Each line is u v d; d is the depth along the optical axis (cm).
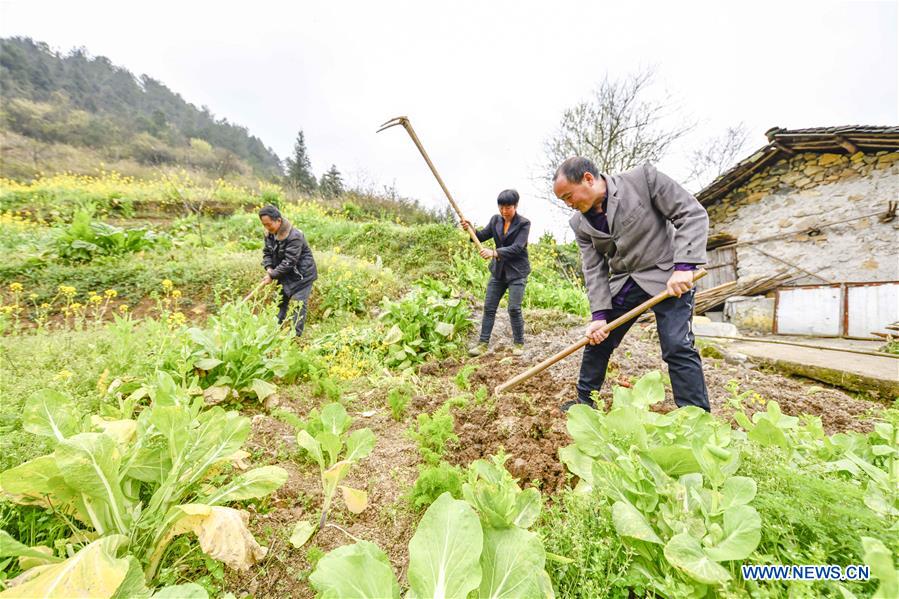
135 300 591
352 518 164
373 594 89
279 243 474
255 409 261
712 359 402
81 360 284
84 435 117
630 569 110
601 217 245
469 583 92
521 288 411
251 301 524
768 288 839
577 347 249
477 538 98
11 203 1036
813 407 286
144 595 100
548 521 149
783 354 430
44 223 961
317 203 1730
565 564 120
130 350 281
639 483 125
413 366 385
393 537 156
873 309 670
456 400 261
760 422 147
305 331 524
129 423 154
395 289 677
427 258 839
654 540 104
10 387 224
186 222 1111
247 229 1115
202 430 145
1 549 94
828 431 252
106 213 1123
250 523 152
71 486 114
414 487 168
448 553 97
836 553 110
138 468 139
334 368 336
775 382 341
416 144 379
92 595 89
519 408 266
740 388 314
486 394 284
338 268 681
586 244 265
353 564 92
